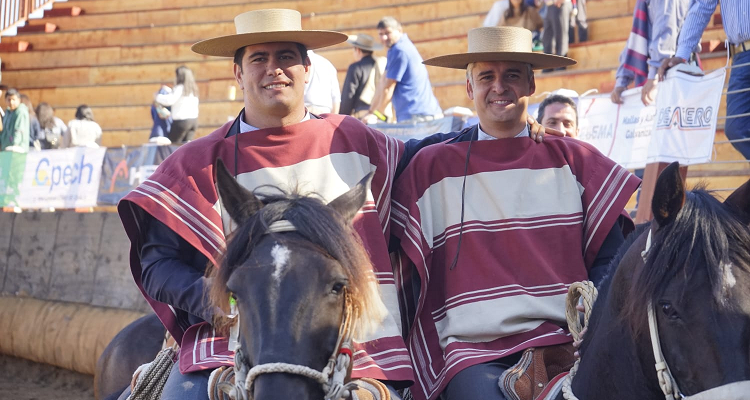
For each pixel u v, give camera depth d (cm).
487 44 373
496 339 354
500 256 366
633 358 254
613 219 368
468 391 332
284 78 349
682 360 225
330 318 246
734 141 529
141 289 346
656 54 677
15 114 1177
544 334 347
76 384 907
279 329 237
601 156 384
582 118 632
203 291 298
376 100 848
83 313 900
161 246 337
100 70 1672
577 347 299
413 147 409
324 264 246
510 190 373
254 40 346
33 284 1003
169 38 1703
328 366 242
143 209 342
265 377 233
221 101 1419
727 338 217
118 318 849
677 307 224
